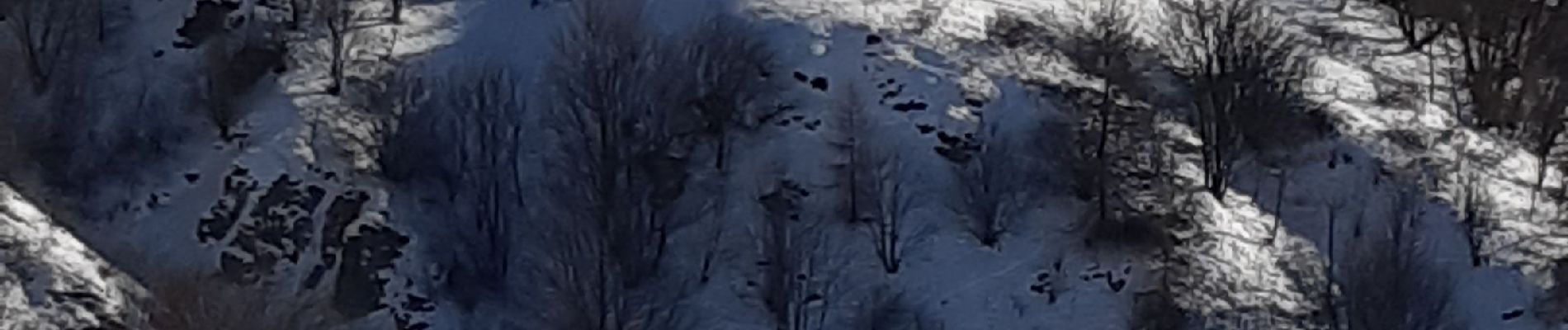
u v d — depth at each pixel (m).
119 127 46.47
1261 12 49.25
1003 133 44.84
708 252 42.41
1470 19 47.81
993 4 48.72
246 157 45.31
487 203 43.06
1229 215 43.66
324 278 42.84
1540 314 41.91
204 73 47.66
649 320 40.88
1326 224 43.75
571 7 48.12
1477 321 41.81
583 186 43.09
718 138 44.50
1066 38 47.53
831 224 42.94
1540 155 45.16
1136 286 42.12
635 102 44.59
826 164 44.06
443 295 42.44
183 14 49.16
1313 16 50.31
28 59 46.94
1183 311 41.34
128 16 49.31
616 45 45.66
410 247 43.19
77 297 40.34
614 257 41.56
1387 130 46.19
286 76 47.09
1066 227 43.22
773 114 45.19
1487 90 47.06
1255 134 45.34
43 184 44.91
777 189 43.62
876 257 42.41
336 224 43.56
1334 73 48.00
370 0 49.00
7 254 41.06
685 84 45.16
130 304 40.62
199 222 44.31
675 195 43.34
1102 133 44.28
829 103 45.38
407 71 46.72
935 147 44.50
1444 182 44.59
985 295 41.97
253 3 49.12
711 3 47.69
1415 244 42.97
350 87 46.47
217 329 39.97
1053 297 42.03
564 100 45.28
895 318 41.19
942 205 43.50
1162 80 46.50
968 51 46.78
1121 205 43.31
